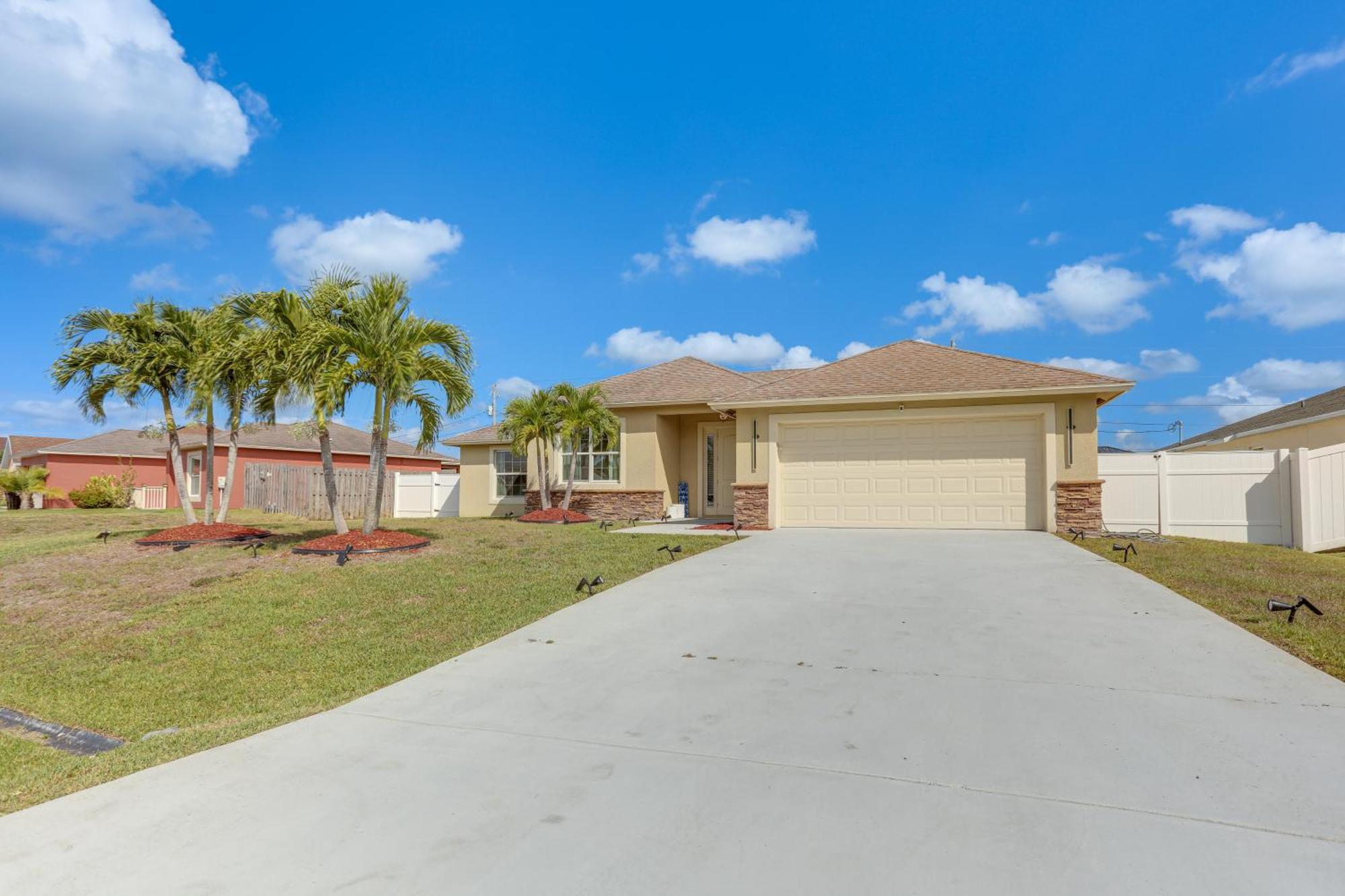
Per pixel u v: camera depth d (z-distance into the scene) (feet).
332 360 35.78
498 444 68.69
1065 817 9.93
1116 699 14.69
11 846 9.60
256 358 37.29
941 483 44.80
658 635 20.65
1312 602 22.84
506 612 24.31
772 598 24.77
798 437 47.65
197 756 12.79
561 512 55.83
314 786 11.39
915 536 40.52
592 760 12.26
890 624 21.02
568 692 16.01
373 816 10.30
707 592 25.98
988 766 11.67
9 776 14.62
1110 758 11.91
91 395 42.78
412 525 53.52
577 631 21.29
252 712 17.37
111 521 61.57
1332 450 41.39
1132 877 8.43
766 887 8.34
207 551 38.09
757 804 10.48
